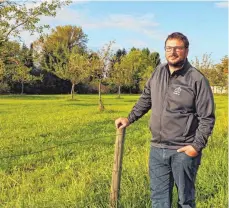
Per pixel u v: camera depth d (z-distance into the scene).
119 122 5.93
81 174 8.41
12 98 60.06
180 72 5.16
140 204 6.13
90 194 6.51
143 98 5.71
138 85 82.44
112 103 46.47
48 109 35.25
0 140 16.12
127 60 63.47
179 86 5.14
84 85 84.94
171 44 5.08
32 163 11.35
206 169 7.73
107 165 9.55
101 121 23.70
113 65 45.41
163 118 5.21
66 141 15.60
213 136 11.89
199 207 6.20
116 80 60.25
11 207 6.57
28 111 32.81
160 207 5.38
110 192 6.20
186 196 5.25
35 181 9.02
